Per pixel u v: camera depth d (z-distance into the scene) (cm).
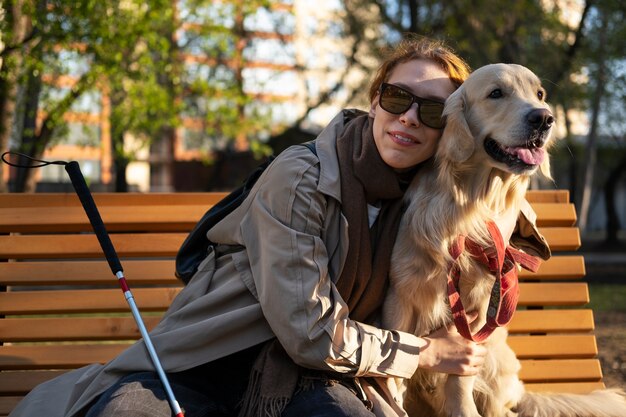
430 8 1552
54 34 985
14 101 959
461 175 269
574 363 328
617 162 2423
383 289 274
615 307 789
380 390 264
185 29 1395
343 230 251
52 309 311
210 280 265
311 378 247
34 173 1169
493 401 297
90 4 973
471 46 1516
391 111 255
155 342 248
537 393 308
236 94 1423
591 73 1792
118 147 1358
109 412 223
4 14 929
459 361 264
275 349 248
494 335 298
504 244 271
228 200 282
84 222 313
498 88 266
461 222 267
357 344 243
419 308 277
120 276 259
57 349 309
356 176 256
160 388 236
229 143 2408
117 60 1074
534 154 259
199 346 245
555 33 1616
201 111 1529
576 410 293
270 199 251
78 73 1257
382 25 1769
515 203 283
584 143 2438
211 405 244
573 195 2416
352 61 1866
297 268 239
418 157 263
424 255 268
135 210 316
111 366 247
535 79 275
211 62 1566
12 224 311
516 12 1501
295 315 236
